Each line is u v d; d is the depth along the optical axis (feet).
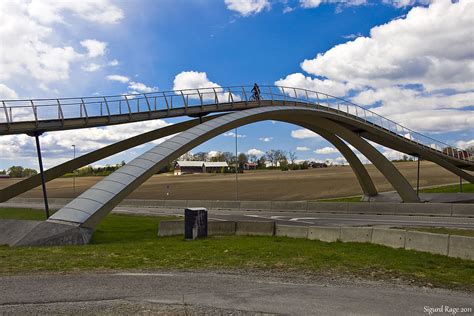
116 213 130.41
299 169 391.04
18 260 41.81
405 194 151.94
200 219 65.67
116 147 108.17
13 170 437.17
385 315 22.45
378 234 52.70
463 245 40.60
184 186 255.91
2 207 150.71
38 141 88.38
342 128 138.00
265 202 131.44
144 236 70.90
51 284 29.86
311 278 33.65
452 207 89.51
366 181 168.76
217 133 100.42
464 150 162.61
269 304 24.62
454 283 31.40
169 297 26.20
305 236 63.05
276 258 44.04
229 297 26.35
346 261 41.55
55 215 65.72
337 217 98.43
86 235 62.75
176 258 44.19
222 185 251.39
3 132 82.12
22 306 23.81
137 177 77.05
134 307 23.63
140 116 101.96
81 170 424.46
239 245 54.85
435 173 253.44
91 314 22.34
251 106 127.34
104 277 32.78
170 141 90.12
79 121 91.45
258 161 498.69
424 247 45.19
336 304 24.68
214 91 119.14
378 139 149.28
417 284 31.22
